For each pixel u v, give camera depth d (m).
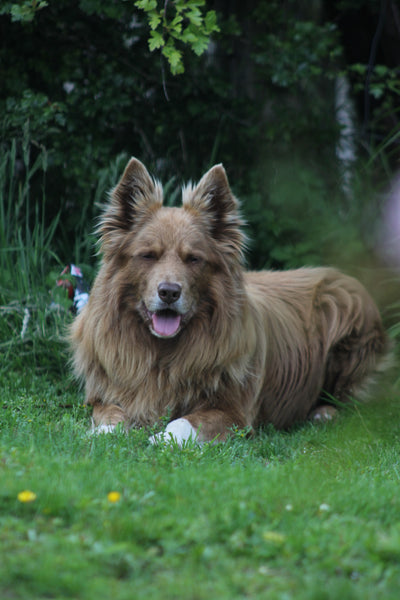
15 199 11.30
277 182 11.66
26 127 10.08
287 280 9.04
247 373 7.45
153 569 3.57
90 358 7.41
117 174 10.77
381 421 7.88
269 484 4.76
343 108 12.82
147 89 11.77
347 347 8.76
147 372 7.11
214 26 9.12
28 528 3.85
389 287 10.69
